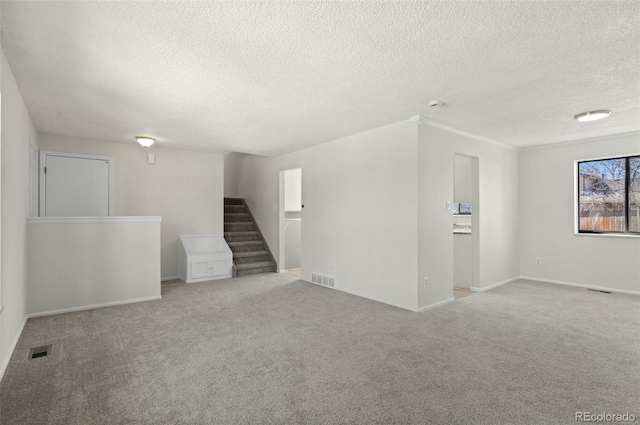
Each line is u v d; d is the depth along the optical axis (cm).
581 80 282
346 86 299
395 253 417
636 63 251
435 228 418
